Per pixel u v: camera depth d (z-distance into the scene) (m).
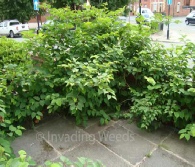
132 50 2.69
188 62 2.46
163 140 2.22
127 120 2.58
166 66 2.45
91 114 2.53
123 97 2.86
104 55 2.49
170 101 2.25
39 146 2.13
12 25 16.12
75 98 2.12
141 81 2.70
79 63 2.19
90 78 2.09
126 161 1.92
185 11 32.75
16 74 2.20
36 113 2.34
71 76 2.07
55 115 2.69
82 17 2.77
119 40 2.70
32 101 2.29
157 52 2.53
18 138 2.24
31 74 2.31
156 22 2.70
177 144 2.15
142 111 2.26
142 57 2.50
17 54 3.12
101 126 2.48
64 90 2.41
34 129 2.41
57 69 2.45
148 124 2.21
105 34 2.47
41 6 2.91
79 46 2.49
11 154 1.77
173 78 2.29
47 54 2.48
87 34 2.57
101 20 2.63
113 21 2.80
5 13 18.16
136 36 2.57
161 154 2.01
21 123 2.45
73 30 2.60
